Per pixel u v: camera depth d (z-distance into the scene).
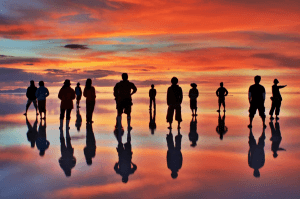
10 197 3.12
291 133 7.39
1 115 12.69
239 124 9.30
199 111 14.34
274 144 5.96
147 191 3.27
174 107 8.33
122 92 7.14
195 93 11.91
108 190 3.32
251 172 3.99
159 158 4.87
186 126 8.89
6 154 5.21
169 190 3.30
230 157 4.88
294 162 4.51
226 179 3.69
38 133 7.67
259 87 8.40
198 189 3.33
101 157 4.96
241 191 3.25
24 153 5.29
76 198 3.08
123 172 4.05
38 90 10.93
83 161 4.69
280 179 3.67
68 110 8.07
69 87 8.07
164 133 7.55
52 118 11.48
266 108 16.19
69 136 7.17
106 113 13.61
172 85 8.33
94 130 8.16
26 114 12.58
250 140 6.44
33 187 3.44
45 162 4.64
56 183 3.58
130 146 5.90
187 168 4.23
